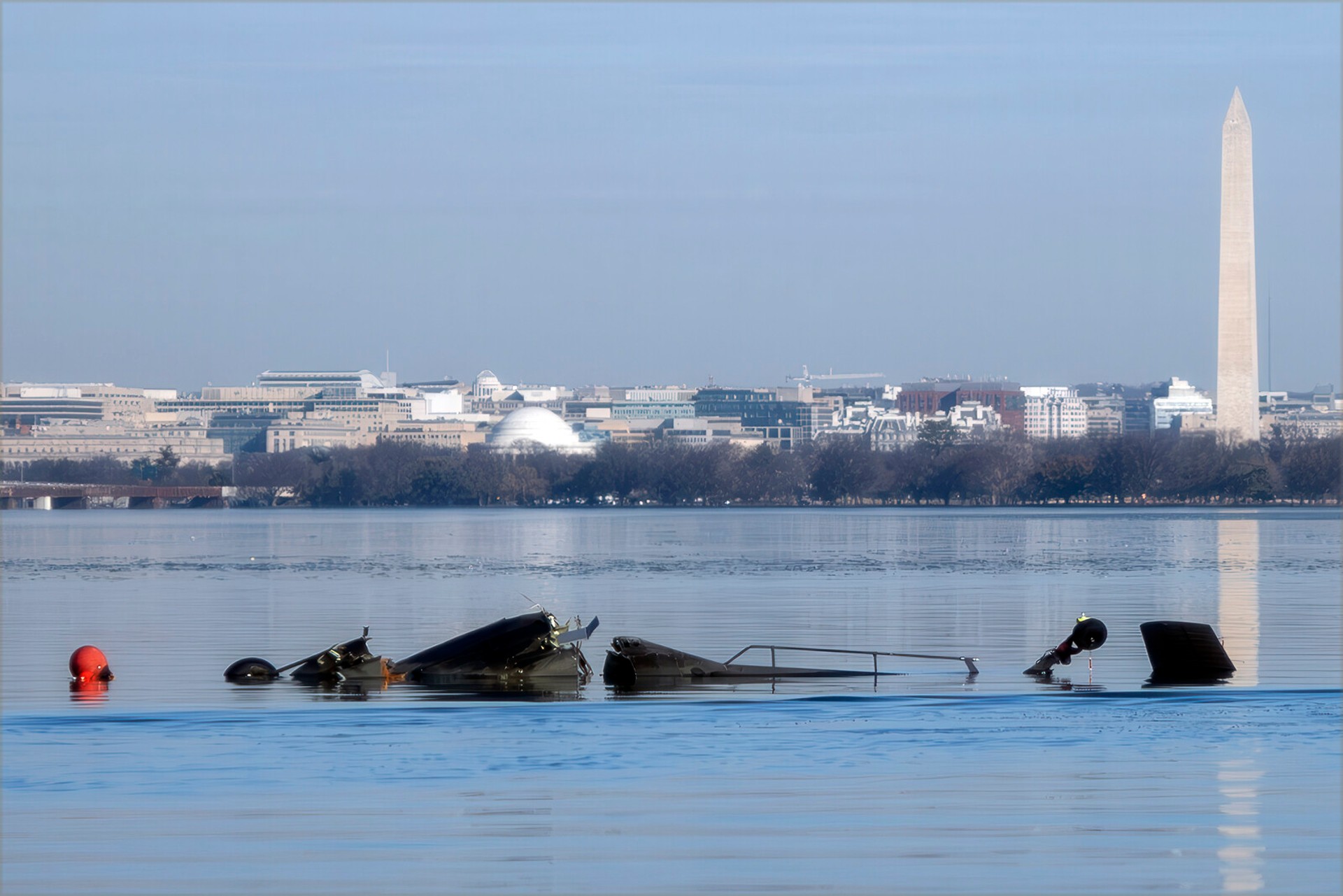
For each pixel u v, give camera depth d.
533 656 138.88
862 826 78.19
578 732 105.62
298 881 69.56
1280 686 128.62
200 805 83.06
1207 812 80.69
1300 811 80.88
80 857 73.19
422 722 110.25
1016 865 71.44
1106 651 158.50
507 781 88.94
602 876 70.06
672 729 106.69
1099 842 75.00
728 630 181.50
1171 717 110.75
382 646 168.62
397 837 76.44
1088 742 100.38
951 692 126.31
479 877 70.00
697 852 73.69
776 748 98.75
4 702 122.25
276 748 99.69
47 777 90.31
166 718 112.44
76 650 147.62
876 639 170.75
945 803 82.94
